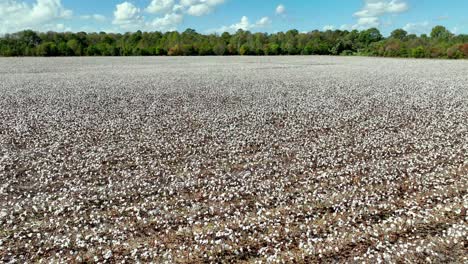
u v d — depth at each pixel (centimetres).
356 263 498
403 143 1050
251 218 627
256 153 988
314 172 841
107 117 1418
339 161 912
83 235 580
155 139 1118
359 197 698
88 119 1383
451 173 808
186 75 3061
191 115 1459
